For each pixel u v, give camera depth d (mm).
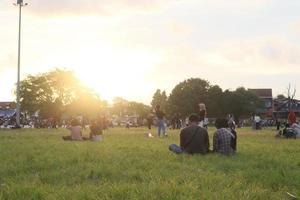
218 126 17500
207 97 130625
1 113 134375
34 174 11820
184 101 128375
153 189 8906
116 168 12539
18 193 8852
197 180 10289
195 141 17109
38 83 105125
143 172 11859
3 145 23078
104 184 9773
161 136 35219
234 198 8367
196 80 132875
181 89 131125
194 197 8305
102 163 14023
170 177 10758
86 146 21688
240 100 135750
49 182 10586
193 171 12266
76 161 14766
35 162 14453
